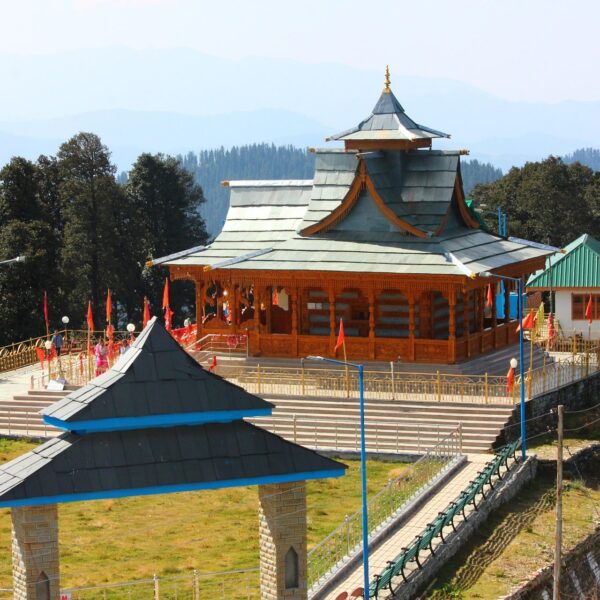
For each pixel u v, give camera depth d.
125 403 42.41
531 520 62.16
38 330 107.75
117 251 131.38
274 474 43.06
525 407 72.69
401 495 60.84
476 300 82.75
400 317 80.19
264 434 43.91
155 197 142.62
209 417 43.19
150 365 43.50
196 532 59.47
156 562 55.34
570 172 153.25
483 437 69.69
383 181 82.25
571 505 65.12
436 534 56.00
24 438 73.75
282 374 78.06
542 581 55.56
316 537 57.47
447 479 64.44
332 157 84.38
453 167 82.75
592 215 148.88
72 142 129.62
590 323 90.00
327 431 71.25
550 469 68.69
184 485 41.84
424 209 81.81
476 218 88.56
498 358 82.00
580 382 80.12
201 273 83.56
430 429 70.19
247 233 85.88
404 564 52.28
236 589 51.94
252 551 56.84
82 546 57.47
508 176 154.62
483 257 79.75
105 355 80.00
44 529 41.47
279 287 85.94
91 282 127.88
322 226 82.38
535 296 122.81
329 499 63.19
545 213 145.88
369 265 77.56
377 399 73.56
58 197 131.38
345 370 77.12
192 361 44.28
